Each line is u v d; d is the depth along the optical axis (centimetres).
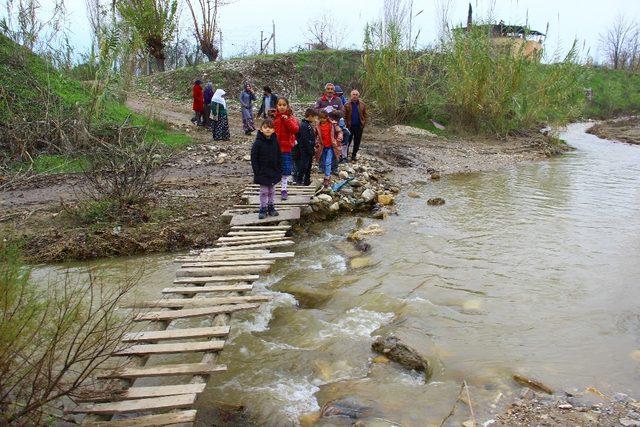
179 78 2609
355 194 1067
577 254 786
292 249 839
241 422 420
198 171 1225
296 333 567
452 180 1373
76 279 692
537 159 1748
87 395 396
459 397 434
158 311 570
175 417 386
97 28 1523
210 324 591
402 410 420
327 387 466
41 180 1082
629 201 1128
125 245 805
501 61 1978
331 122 1055
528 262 755
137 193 939
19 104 1295
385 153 1581
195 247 833
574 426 388
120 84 1483
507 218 995
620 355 496
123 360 475
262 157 852
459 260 769
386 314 605
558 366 479
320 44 3097
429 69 2100
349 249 829
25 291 397
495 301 626
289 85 2600
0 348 343
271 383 475
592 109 3934
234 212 920
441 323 572
